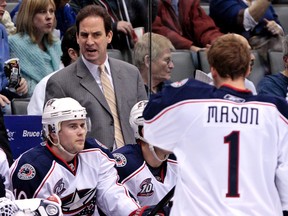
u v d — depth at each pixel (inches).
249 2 727.7
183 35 712.4
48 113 431.2
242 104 378.0
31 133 506.6
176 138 379.9
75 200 436.5
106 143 503.2
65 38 569.3
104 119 505.7
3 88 592.1
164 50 575.2
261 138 376.8
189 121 376.8
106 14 515.2
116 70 520.4
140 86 527.2
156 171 461.1
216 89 380.2
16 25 618.2
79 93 505.4
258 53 695.7
